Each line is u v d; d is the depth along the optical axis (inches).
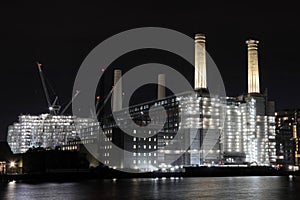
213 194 5772.6
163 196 5438.0
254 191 6304.1
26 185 7844.5
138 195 5561.0
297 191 6338.6
